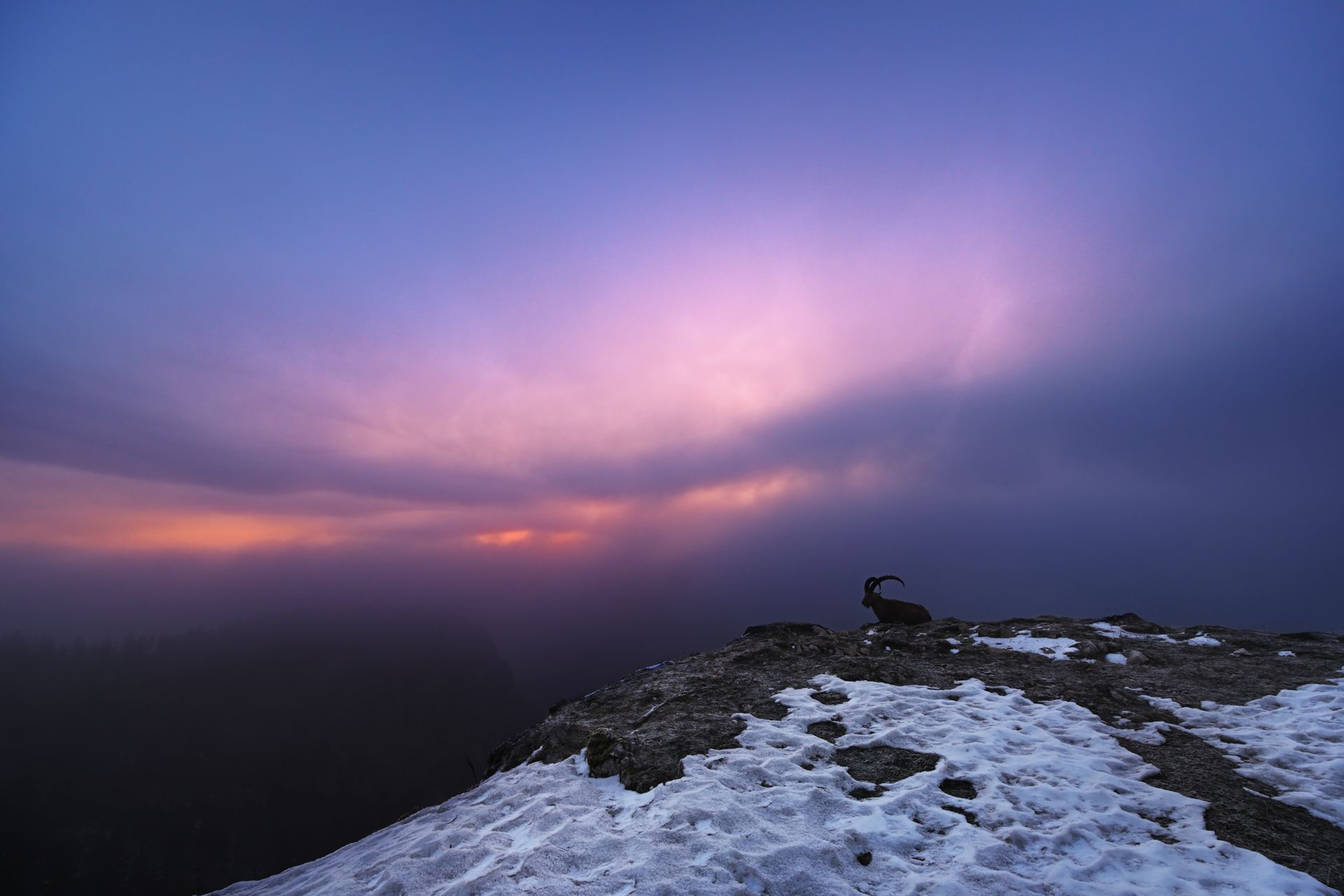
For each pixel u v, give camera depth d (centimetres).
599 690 977
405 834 604
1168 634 1122
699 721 748
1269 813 519
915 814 533
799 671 949
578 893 428
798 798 555
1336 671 860
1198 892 418
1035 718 741
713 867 447
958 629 1223
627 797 582
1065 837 487
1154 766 612
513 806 595
